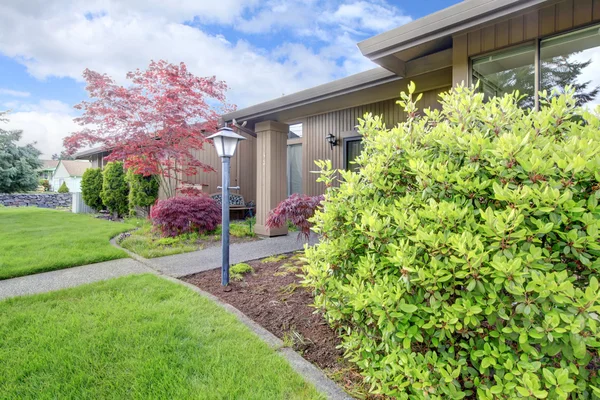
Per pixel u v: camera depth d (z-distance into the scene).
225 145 3.55
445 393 1.52
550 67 3.03
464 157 1.84
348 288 1.88
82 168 29.92
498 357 1.45
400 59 4.12
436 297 1.55
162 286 3.40
